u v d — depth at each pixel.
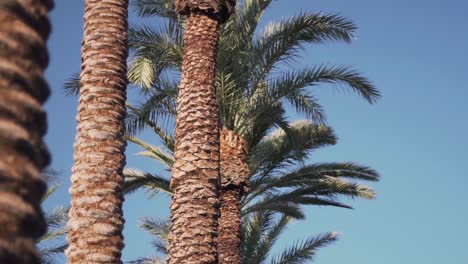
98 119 9.71
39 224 2.80
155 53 17.61
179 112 13.39
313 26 17.73
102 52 10.10
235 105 18.50
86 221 9.15
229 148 18.08
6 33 2.95
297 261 24.62
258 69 18.27
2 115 2.83
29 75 2.96
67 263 9.10
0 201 2.69
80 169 9.43
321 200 21.52
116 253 9.15
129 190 20.38
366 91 17.97
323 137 21.25
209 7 13.80
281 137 21.34
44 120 2.99
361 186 21.48
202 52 13.63
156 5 17.95
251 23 18.22
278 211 22.58
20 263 2.64
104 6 10.37
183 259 12.23
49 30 3.15
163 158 20.66
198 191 12.64
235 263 17.25
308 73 18.11
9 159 2.78
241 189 17.89
